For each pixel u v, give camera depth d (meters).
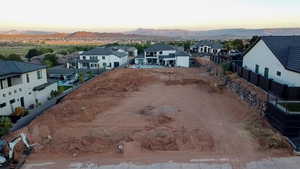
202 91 25.75
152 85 29.80
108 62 54.72
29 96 23.08
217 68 39.75
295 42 22.91
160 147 12.66
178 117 17.23
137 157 11.87
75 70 42.72
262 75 23.94
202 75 37.69
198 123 15.94
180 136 13.65
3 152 11.85
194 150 12.38
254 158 11.52
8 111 20.06
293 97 17.20
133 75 37.41
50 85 26.92
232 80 26.89
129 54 78.12
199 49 78.88
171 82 31.20
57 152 12.43
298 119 13.15
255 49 25.89
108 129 15.09
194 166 10.95
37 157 12.02
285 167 10.70
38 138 13.91
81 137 13.89
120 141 13.31
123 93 25.36
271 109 15.25
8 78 20.19
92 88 28.12
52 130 15.13
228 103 20.64
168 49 56.50
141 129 15.00
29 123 16.84
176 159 11.60
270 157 11.57
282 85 17.61
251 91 20.75
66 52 81.94
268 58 22.52
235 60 35.84
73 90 27.83
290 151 12.02
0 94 19.06
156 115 17.72
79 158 11.90
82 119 17.06
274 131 14.16
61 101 22.97
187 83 30.41
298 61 18.52
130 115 17.92
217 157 11.67
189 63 54.44
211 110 18.77
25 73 22.23
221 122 16.06
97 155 12.15
